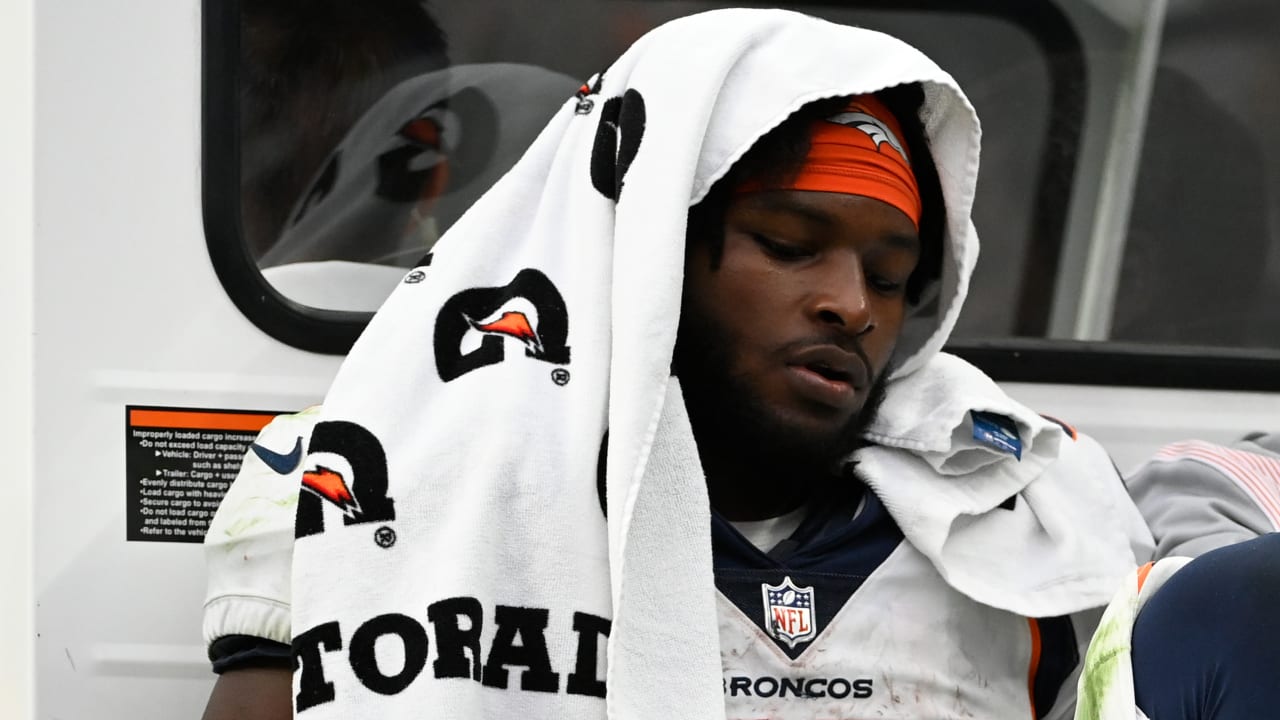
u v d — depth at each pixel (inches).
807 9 234.4
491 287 190.7
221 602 184.1
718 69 183.6
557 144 199.0
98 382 217.9
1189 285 249.1
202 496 221.3
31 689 220.2
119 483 219.8
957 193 205.5
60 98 214.2
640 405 170.7
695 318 192.4
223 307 219.8
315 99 223.6
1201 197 246.7
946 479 206.7
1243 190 246.8
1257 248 249.0
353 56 224.1
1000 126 242.5
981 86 240.7
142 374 218.5
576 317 185.3
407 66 226.4
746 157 187.8
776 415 189.5
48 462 217.6
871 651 192.4
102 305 217.3
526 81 230.1
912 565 197.9
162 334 218.5
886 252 191.9
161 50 215.5
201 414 220.1
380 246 228.1
